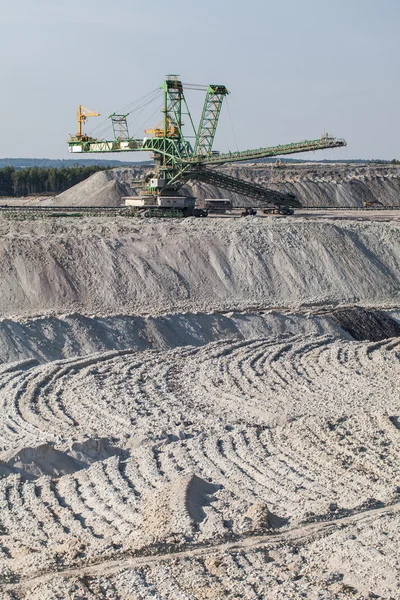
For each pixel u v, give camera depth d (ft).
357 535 71.26
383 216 338.34
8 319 157.99
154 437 104.58
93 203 387.75
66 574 65.41
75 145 348.79
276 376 142.51
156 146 314.14
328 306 208.23
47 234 219.61
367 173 558.56
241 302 205.67
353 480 87.71
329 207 390.63
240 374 143.23
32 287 186.80
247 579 62.80
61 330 160.66
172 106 312.09
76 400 124.16
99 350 160.15
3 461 90.68
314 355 157.38
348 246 235.40
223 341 168.45
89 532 74.08
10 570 66.95
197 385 135.85
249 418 117.60
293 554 68.28
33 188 553.23
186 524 73.20
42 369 141.08
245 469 91.91
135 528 74.59
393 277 233.35
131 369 144.66
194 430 109.50
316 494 83.51
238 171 516.73
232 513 76.59
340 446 99.55
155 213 296.10
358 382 139.74
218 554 67.92
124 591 62.08
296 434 104.17
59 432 107.45
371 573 62.49
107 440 102.53
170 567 65.92
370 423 108.99
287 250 226.79
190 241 219.41
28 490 85.05
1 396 124.06
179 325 175.32
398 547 67.56
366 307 213.05
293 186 463.42
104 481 87.61
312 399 128.26
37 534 74.18
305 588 60.03
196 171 312.09
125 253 206.80
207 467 91.91
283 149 298.97
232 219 264.72
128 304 192.34
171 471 90.63
